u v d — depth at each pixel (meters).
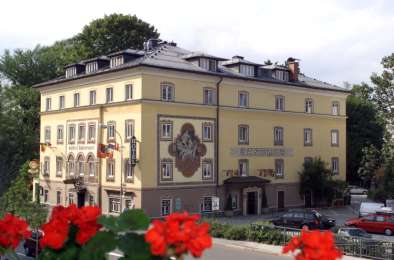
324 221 42.41
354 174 84.75
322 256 3.88
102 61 51.66
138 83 45.78
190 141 48.44
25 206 21.84
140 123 45.31
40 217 20.78
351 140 80.56
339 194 59.69
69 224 4.58
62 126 55.06
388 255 27.52
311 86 58.47
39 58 71.69
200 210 49.16
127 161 46.66
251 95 53.50
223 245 32.91
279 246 31.86
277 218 45.66
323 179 57.16
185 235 3.76
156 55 49.38
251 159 53.38
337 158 61.91
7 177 60.16
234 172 51.88
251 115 53.41
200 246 3.77
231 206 51.12
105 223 4.38
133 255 4.18
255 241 33.62
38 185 58.00
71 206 4.84
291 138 57.09
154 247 3.78
